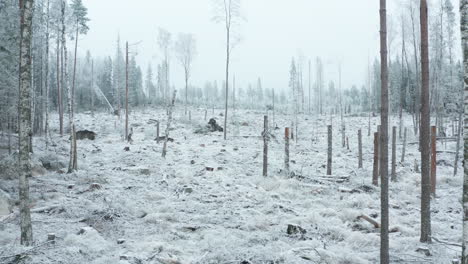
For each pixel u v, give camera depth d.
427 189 9.34
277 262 7.79
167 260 7.52
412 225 11.26
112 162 20.75
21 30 8.01
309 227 10.70
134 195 13.80
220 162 22.16
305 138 38.62
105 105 67.81
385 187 6.89
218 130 38.28
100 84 71.06
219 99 99.69
